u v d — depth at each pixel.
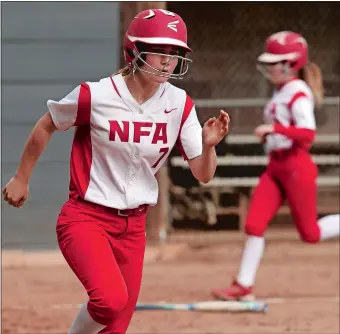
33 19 26.11
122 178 11.34
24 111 26.19
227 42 33.94
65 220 11.31
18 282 22.77
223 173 31.69
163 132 11.32
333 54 34.22
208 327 17.28
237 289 19.52
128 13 26.66
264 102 31.77
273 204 19.45
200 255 27.22
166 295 20.75
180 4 33.78
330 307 19.34
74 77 26.23
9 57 26.17
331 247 28.69
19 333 16.80
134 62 10.94
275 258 26.66
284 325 17.50
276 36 19.31
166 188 29.33
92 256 10.91
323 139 32.12
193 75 33.50
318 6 34.16
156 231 28.69
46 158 26.31
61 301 20.11
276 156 19.17
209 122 11.04
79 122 11.20
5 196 11.63
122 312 11.80
